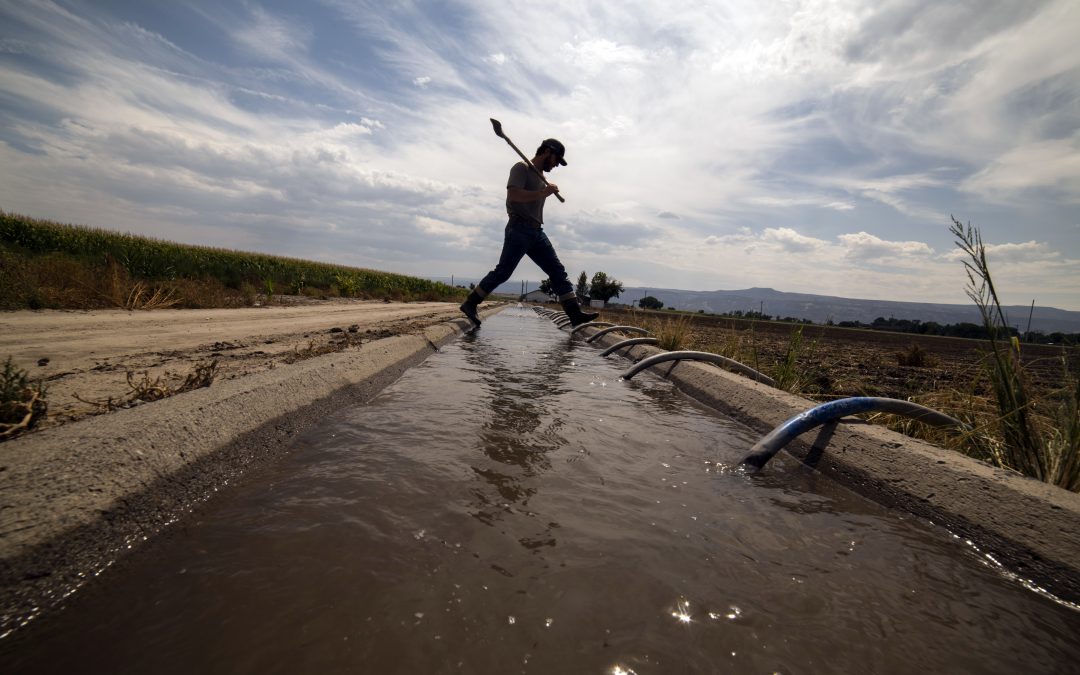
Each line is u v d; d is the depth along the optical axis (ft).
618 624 3.31
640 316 38.73
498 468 6.12
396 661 2.86
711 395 11.46
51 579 3.40
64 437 4.86
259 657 2.85
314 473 5.79
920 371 22.63
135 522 4.24
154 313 24.64
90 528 3.87
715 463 7.06
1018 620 3.83
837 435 7.55
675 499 5.59
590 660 2.96
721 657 3.08
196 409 6.06
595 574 3.89
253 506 4.88
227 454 5.79
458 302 87.10
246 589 3.51
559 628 3.22
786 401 9.34
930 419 7.59
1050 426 6.87
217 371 10.02
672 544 4.50
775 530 5.03
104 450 4.71
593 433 8.00
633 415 9.61
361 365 11.09
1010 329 7.38
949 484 5.72
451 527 4.53
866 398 7.61
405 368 13.60
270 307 35.42
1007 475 5.67
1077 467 6.03
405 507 4.91
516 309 78.74
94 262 34.04
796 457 7.75
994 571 4.56
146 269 35.45
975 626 3.69
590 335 27.20
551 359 17.72
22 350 11.89
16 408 6.08
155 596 3.43
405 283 102.01
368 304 49.73
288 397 7.79
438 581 3.67
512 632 3.15
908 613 3.79
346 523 4.53
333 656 2.87
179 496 4.83
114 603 3.34
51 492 3.99
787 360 13.87
